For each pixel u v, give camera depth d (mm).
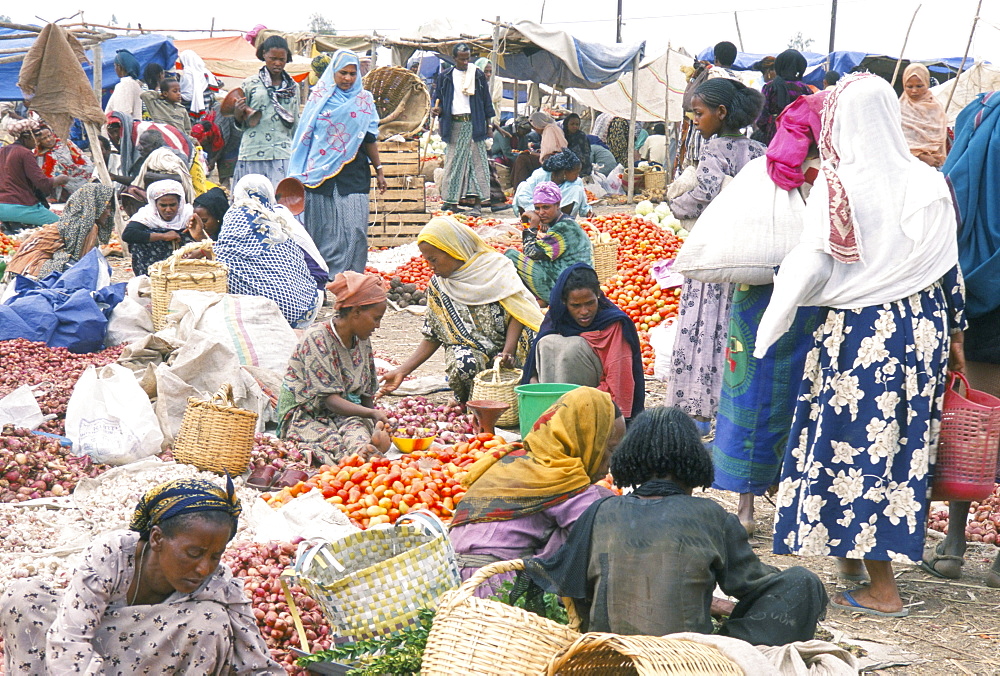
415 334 10617
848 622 4652
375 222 14930
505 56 21500
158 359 7695
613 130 24047
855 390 4516
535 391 5867
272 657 3898
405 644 3688
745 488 5328
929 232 4473
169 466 6211
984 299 5207
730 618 3688
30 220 13578
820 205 4492
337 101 11367
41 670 3369
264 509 5566
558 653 3119
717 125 7176
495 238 13508
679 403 6438
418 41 20906
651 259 12320
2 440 6086
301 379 6582
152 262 10305
